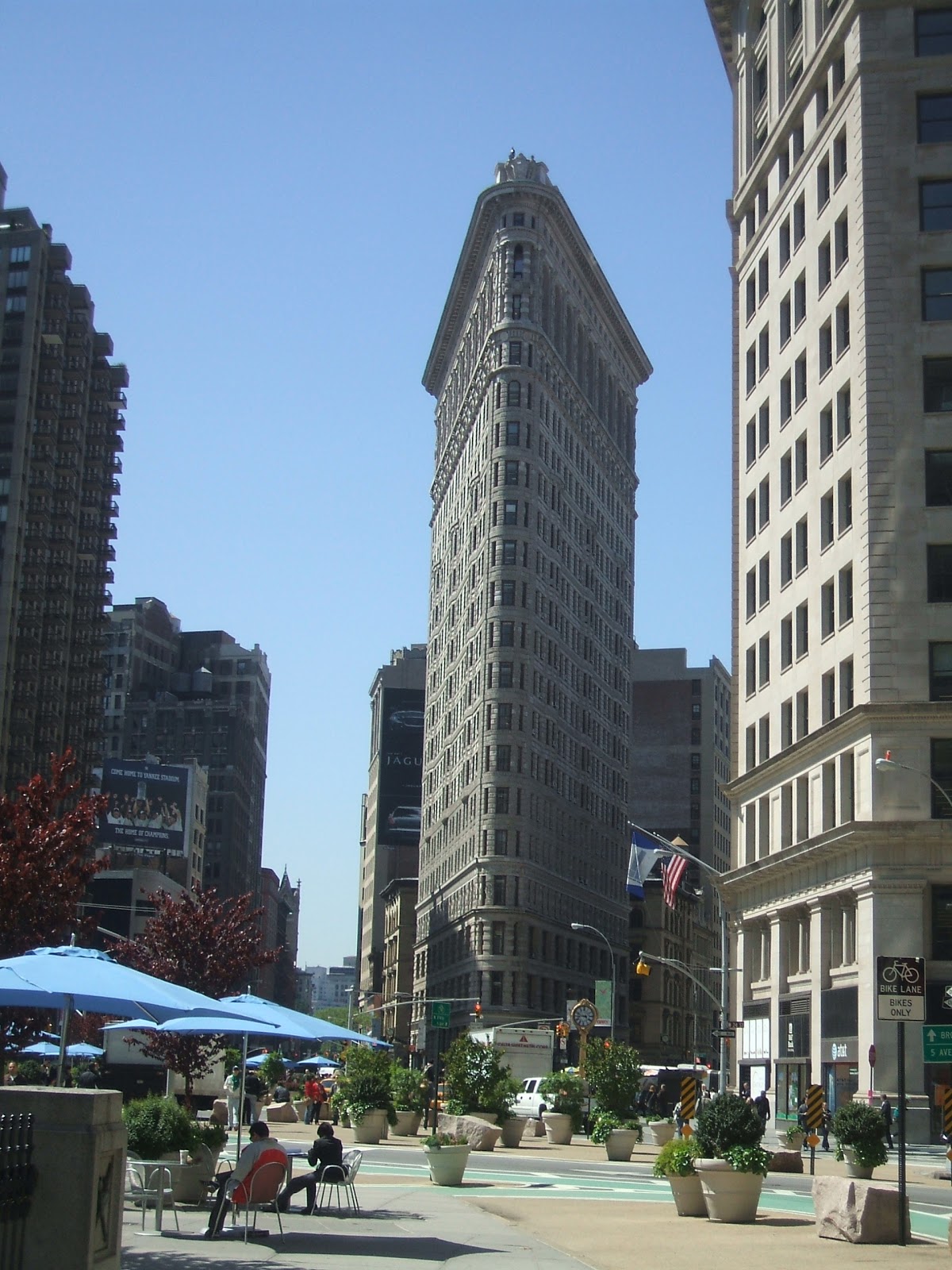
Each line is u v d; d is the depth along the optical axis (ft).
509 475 451.53
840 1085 182.91
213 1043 147.13
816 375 209.05
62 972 63.10
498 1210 84.28
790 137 228.22
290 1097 240.94
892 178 194.49
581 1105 180.24
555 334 484.74
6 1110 42.22
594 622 525.75
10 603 411.13
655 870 560.61
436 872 520.42
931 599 182.29
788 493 221.05
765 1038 212.02
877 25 199.52
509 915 424.46
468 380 514.27
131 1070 164.76
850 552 191.93
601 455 545.44
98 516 466.29
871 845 176.45
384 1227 73.36
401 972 647.56
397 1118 168.35
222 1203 66.39
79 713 447.83
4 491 419.54
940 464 185.78
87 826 86.02
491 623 443.73
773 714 219.61
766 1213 85.66
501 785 432.66
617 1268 58.80
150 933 166.71
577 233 496.23
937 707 176.55
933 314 190.19
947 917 173.99
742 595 238.07
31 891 80.74
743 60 251.19
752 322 242.37
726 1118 81.15
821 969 191.42
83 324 455.22
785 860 201.57
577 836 489.67
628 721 566.77
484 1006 418.10
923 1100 168.76
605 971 512.22
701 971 630.74
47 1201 41.57
